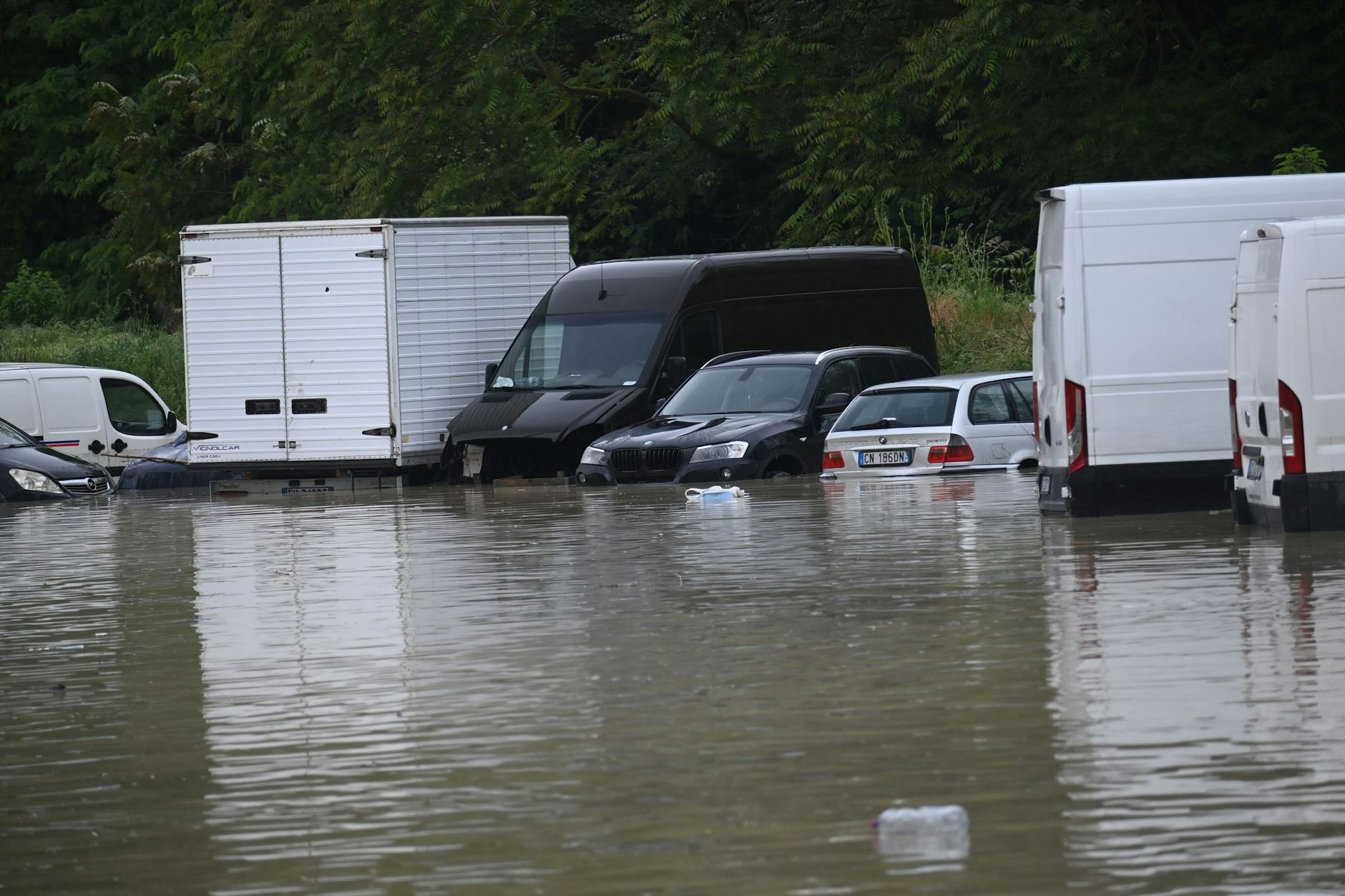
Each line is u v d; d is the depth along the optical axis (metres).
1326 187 29.59
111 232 110.56
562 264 53.66
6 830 13.02
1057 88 77.56
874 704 15.94
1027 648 18.25
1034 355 31.03
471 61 84.69
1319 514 26.05
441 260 50.09
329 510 41.50
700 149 89.75
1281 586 21.61
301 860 11.99
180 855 12.24
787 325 51.22
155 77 116.00
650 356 48.22
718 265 50.19
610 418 46.69
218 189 105.69
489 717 16.05
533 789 13.49
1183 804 12.40
